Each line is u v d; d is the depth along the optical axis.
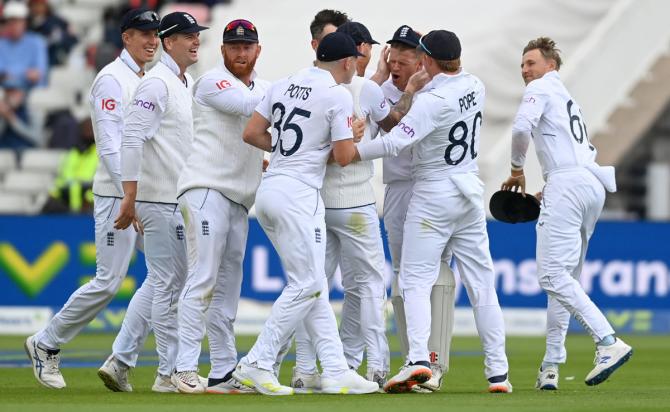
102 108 32.88
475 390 33.53
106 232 33.19
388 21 71.62
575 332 65.31
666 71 75.88
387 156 30.77
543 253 33.09
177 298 32.59
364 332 32.44
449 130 31.09
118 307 59.81
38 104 75.88
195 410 26.33
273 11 75.12
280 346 30.73
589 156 33.34
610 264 62.72
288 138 30.47
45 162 73.94
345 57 30.53
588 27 72.94
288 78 30.88
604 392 32.34
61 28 79.00
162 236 32.25
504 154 65.69
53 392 32.00
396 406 27.31
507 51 69.25
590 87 70.62
